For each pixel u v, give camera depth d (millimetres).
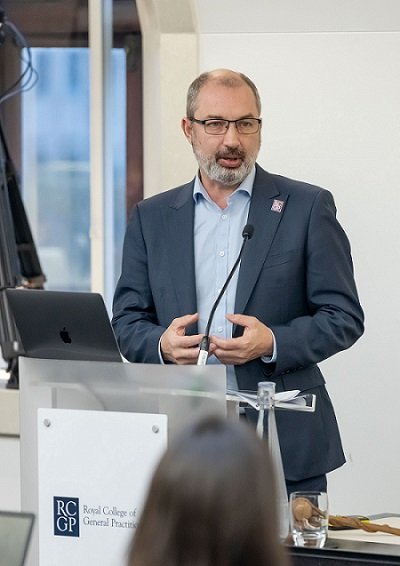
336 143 7527
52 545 3928
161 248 5348
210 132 5191
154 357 4988
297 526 3879
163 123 7785
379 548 3834
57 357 4238
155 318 5387
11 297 4191
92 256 8734
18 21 8758
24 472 4020
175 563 1908
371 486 7570
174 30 7688
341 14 7359
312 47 7500
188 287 5230
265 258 5164
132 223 5488
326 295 5145
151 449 3795
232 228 5277
